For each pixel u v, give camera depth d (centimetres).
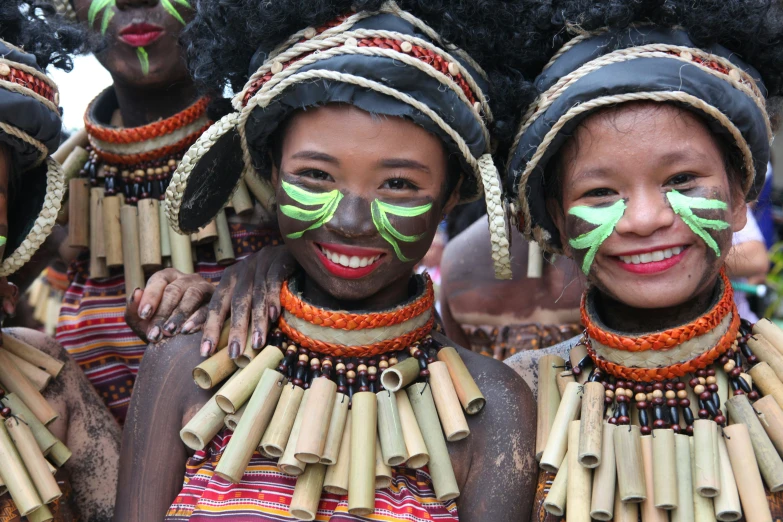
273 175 323
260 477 299
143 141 386
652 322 309
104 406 359
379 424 300
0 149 306
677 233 287
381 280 305
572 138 296
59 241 419
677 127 285
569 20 294
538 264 429
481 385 315
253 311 317
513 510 303
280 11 292
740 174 306
